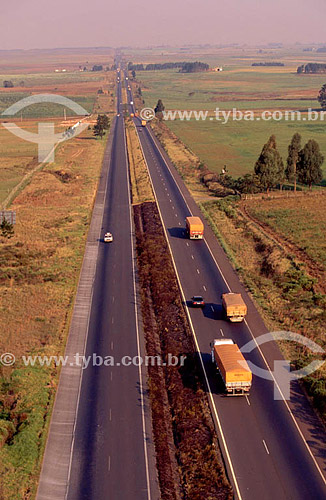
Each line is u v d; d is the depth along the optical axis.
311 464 45.72
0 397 55.00
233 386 53.44
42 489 43.62
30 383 57.16
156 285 80.88
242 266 89.62
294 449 47.44
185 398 54.50
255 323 69.88
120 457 47.19
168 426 51.41
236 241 101.88
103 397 55.56
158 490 43.59
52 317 72.62
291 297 76.69
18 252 97.50
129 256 95.56
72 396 55.81
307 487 43.16
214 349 58.75
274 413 52.16
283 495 42.34
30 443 48.03
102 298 78.50
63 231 110.44
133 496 42.91
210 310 73.50
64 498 42.75
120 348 64.94
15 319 72.00
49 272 88.25
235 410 52.59
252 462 45.91
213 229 107.94
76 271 88.81
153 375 59.12
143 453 47.69
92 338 67.31
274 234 105.44
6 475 44.38
